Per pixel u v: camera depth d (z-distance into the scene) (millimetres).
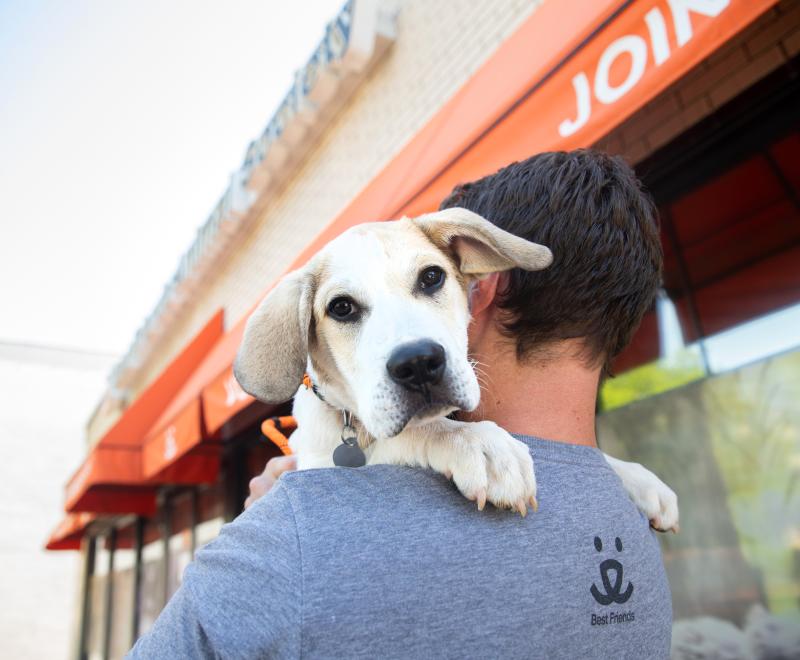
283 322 1509
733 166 2730
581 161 1236
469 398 1194
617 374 3168
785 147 2559
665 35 1677
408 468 968
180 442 4656
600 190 1181
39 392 17828
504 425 1151
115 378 11383
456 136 2480
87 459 6293
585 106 1895
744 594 2629
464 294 1478
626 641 925
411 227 1541
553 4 2334
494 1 3771
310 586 790
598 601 912
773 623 2527
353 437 1318
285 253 6188
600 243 1132
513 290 1175
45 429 17641
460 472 923
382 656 772
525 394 1134
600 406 3227
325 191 5625
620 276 1143
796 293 2531
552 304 1122
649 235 1238
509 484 908
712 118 2701
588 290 1116
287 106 5848
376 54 4957
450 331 1363
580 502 982
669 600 1093
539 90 2070
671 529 1258
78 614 13266
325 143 5680
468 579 834
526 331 1139
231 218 6984
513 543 886
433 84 4312
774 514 2559
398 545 839
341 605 783
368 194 3238
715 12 1554
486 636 811
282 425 1622
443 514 889
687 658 2787
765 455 2600
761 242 2654
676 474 2908
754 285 2674
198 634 820
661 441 2969
